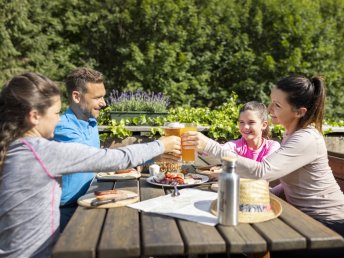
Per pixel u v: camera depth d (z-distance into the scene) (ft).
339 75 33.76
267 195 5.24
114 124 14.20
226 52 34.94
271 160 6.33
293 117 7.10
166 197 5.96
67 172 5.17
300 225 4.73
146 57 33.58
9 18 33.47
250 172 6.28
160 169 8.14
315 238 4.32
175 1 34.60
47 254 5.21
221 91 34.86
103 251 4.07
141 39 34.88
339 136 14.82
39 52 34.91
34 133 5.35
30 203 5.05
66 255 4.03
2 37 33.06
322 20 35.94
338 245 4.33
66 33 36.19
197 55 34.99
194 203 5.59
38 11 35.17
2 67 33.50
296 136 6.54
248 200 5.10
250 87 33.81
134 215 5.14
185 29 34.63
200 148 6.58
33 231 5.10
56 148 5.12
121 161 5.45
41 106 5.23
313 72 33.86
